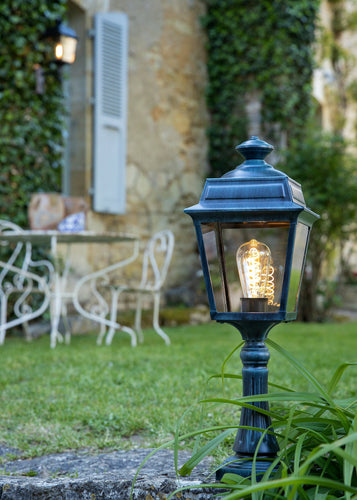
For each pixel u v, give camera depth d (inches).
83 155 276.7
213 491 61.0
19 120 233.3
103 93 279.0
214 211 57.0
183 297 314.2
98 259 281.1
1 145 228.4
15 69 230.8
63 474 72.1
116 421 95.3
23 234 177.9
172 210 321.7
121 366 145.9
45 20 238.1
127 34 288.8
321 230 314.8
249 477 57.8
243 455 59.8
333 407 57.9
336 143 315.9
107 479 64.5
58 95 247.1
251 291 57.9
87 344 195.9
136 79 307.4
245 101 337.7
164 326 271.4
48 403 107.8
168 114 322.3
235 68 335.0
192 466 59.1
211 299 58.3
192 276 326.6
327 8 461.1
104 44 279.3
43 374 136.0
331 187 305.1
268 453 58.8
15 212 232.7
